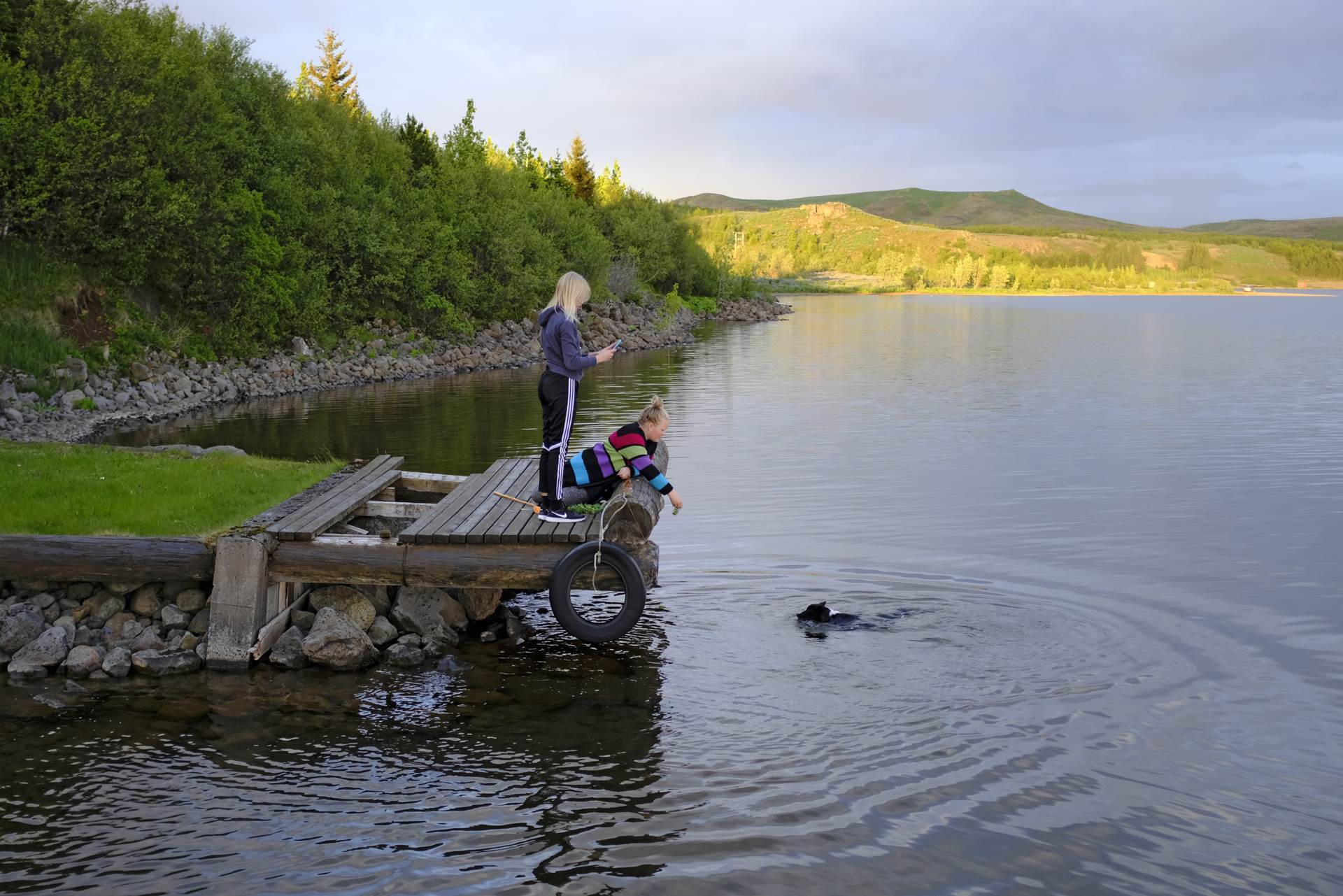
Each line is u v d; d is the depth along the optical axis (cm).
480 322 5231
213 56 4150
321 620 845
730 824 569
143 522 929
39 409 2414
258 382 3281
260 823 574
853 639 865
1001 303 12619
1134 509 1398
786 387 3266
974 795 598
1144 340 5709
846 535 1244
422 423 2458
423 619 886
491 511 941
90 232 3008
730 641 867
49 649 812
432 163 5866
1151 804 587
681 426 2338
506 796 604
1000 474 1692
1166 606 958
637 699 750
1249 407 2636
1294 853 537
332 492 1048
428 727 706
